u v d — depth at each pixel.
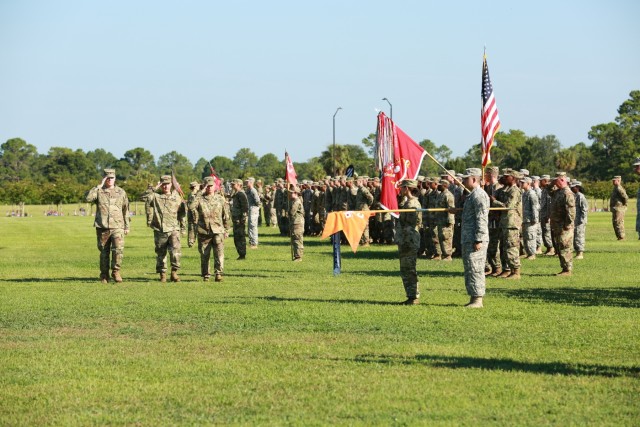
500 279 22.70
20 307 17.88
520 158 152.75
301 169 147.50
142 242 41.06
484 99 20.41
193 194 35.06
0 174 183.88
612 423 9.19
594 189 93.88
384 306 17.38
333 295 19.47
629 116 152.00
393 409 9.79
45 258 31.80
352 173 45.06
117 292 20.52
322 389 10.72
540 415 9.48
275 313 16.62
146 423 9.41
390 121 18.69
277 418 9.50
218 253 22.89
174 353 12.98
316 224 44.28
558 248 23.69
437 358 12.34
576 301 18.05
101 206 22.95
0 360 12.56
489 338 13.84
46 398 10.48
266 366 11.99
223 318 16.16
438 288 20.56
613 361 12.06
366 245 36.56
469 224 17.06
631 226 52.22
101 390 10.81
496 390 10.52
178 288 21.30
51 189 98.38
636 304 17.58
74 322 15.92
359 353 12.77
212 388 10.84
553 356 12.43
